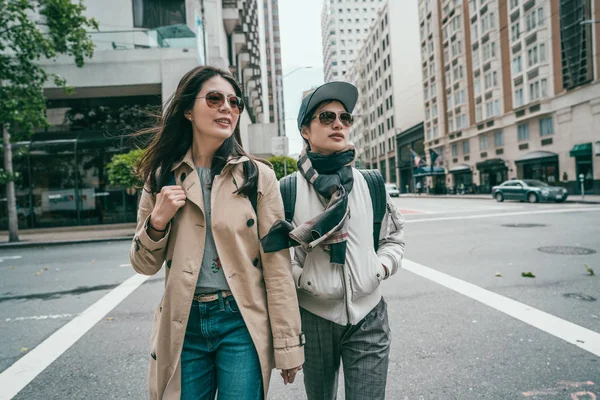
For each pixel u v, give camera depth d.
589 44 21.94
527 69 26.89
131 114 18.14
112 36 16.28
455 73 37.06
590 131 22.11
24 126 12.52
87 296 5.37
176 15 18.52
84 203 17.47
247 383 1.36
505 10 29.41
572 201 18.94
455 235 9.21
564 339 3.21
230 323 1.42
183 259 1.39
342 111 1.63
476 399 2.42
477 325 3.60
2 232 16.94
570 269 5.52
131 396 2.64
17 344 3.66
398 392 2.54
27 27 12.23
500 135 31.08
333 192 1.54
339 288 1.53
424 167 42.16
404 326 3.66
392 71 53.84
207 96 1.44
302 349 1.43
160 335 1.40
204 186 1.48
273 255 1.44
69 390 2.74
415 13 53.47
